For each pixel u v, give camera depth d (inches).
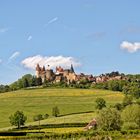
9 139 5191.9
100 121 6387.8
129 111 6628.9
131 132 5570.9
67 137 5383.9
